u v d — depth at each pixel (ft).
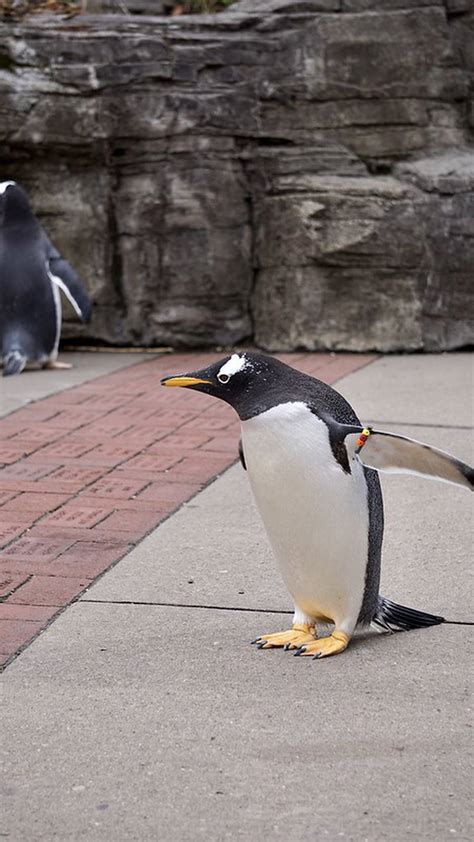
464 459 15.78
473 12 23.32
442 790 9.79
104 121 22.59
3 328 21.65
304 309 23.11
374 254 22.57
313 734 10.39
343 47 22.91
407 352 22.95
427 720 10.52
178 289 23.38
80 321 23.66
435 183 22.52
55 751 10.25
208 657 11.43
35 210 23.36
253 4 23.66
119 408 18.57
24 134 22.54
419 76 23.06
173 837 9.43
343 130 23.24
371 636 11.79
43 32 22.54
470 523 14.06
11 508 14.57
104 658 11.43
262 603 12.34
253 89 22.98
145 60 22.50
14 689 11.01
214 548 13.48
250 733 10.41
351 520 10.99
